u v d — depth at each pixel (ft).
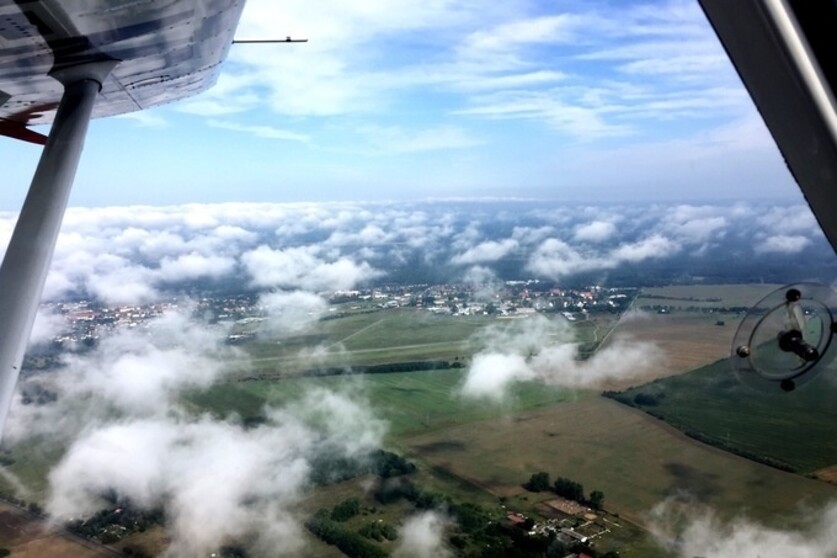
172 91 28.35
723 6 7.30
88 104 20.24
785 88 7.62
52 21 16.76
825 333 10.21
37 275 15.33
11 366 13.80
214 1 20.54
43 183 17.25
